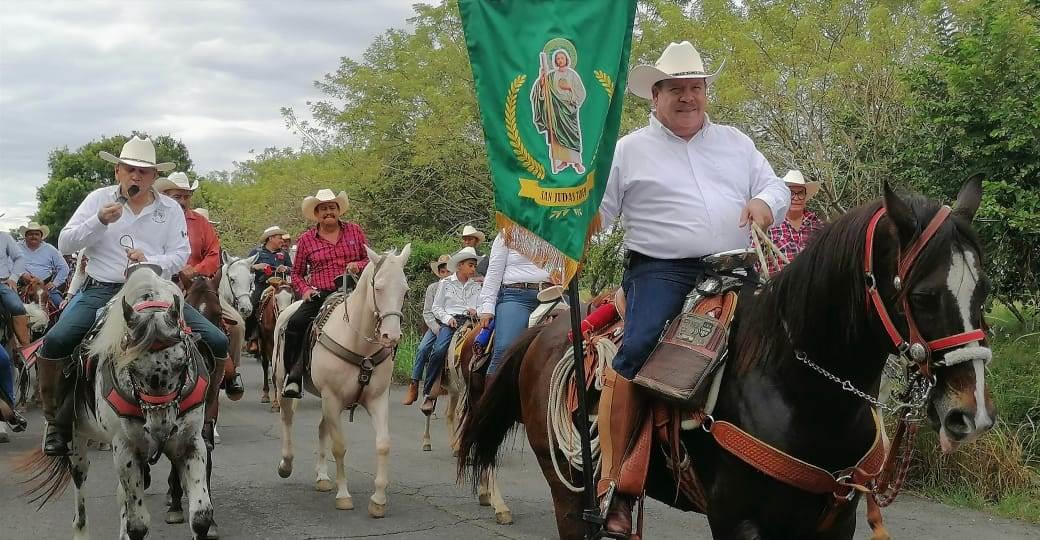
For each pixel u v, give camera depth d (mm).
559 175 3576
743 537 3305
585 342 4125
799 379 3244
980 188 2951
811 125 10570
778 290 3367
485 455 4945
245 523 6332
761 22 11664
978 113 7637
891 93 9867
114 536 6027
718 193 3811
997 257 7645
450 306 9164
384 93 20234
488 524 6352
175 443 5031
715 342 3434
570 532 4324
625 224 3984
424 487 7480
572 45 3607
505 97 3596
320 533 6090
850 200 10023
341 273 8016
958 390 2719
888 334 2943
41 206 48625
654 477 3928
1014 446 6547
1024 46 7617
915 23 10586
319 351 6906
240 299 12305
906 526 5914
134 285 4918
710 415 3416
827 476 3215
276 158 32000
